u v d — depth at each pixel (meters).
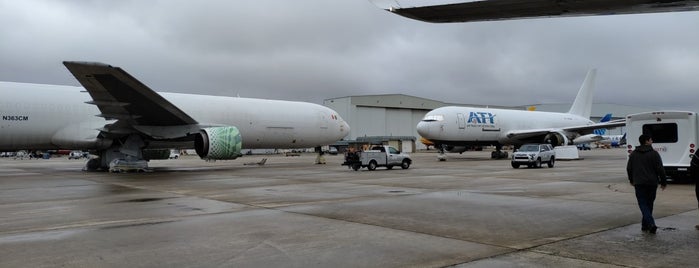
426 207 11.58
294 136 31.77
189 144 27.94
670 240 7.67
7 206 12.09
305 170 27.64
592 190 15.51
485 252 6.90
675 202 12.44
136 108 22.91
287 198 13.55
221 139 25.09
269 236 8.11
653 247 7.16
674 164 17.86
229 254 6.85
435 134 39.56
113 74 19.75
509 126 44.22
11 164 41.53
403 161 28.25
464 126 40.84
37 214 10.70
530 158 27.86
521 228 8.79
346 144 88.81
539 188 16.19
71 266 6.21
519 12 4.67
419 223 9.34
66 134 24.31
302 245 7.41
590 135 54.50
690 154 17.59
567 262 6.29
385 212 10.79
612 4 4.45
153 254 6.86
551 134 42.75
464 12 4.63
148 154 29.86
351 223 9.37
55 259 6.56
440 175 22.80
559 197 13.57
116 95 21.59
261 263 6.33
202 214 10.58
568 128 45.56
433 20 4.94
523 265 6.15
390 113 100.50
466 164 33.94
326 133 33.56
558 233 8.30
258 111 29.91
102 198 13.72
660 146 18.23
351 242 7.62
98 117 25.25
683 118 17.75
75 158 67.06
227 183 18.70
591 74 54.16
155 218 10.05
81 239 7.91
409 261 6.41
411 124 103.75
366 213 10.65
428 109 105.25
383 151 27.42
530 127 46.06
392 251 6.98
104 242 7.68
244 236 8.12
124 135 25.38
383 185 17.61
